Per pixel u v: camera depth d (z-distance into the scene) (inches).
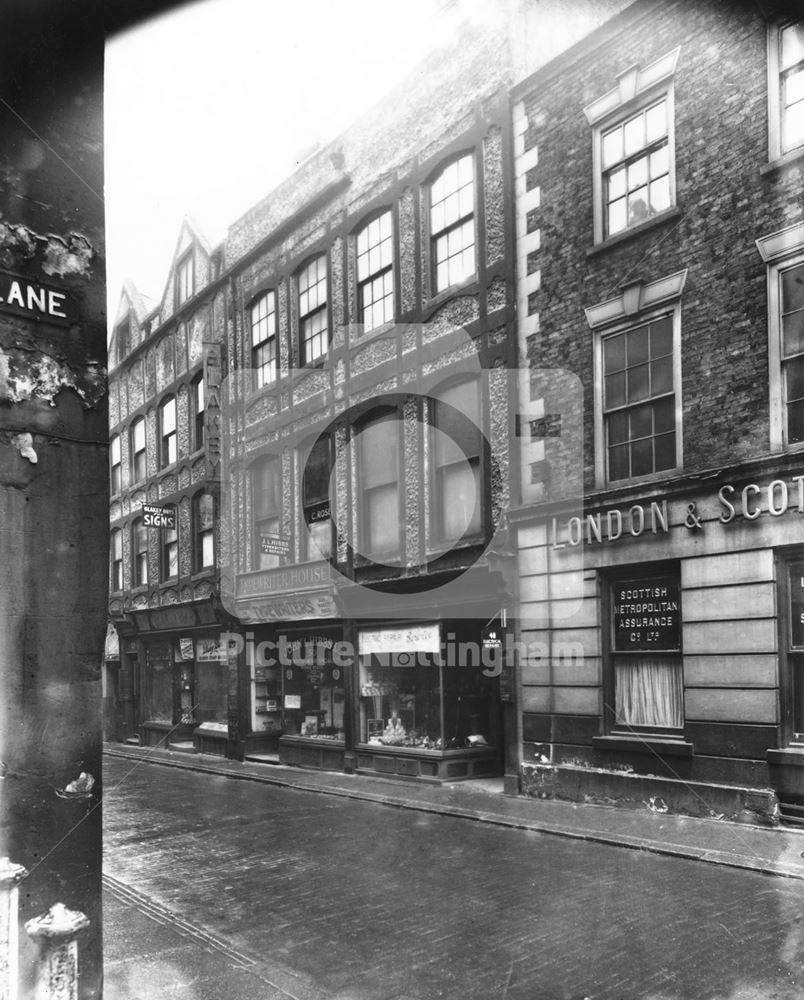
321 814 381.1
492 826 336.2
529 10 455.8
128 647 853.8
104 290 123.3
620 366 386.6
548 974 173.9
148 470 831.1
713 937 191.6
